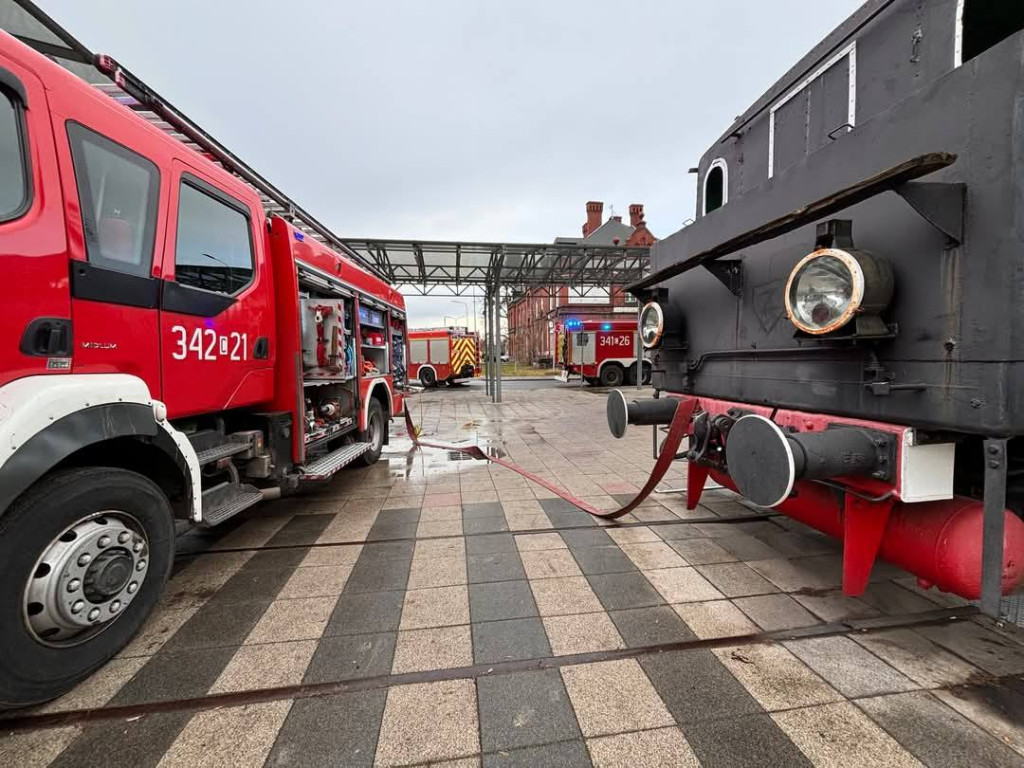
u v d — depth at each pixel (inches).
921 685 75.6
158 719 71.1
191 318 109.0
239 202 127.9
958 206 62.4
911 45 78.9
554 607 101.8
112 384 82.0
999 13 71.6
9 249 70.4
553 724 69.6
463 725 69.6
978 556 71.3
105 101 89.4
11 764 63.4
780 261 98.3
